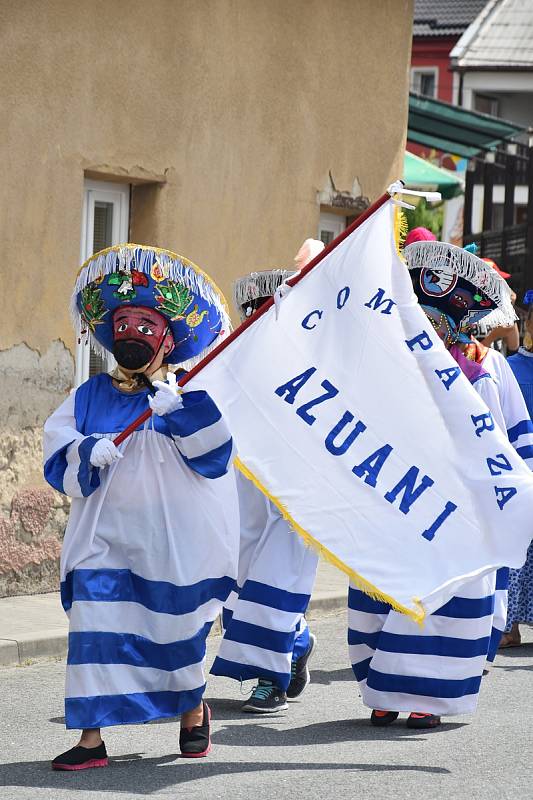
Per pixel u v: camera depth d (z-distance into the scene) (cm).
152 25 1315
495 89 4103
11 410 1204
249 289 956
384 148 1625
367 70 1591
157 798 659
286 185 1487
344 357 758
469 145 2416
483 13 4234
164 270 721
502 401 970
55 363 1241
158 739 791
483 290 865
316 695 935
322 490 746
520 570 1127
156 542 703
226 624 892
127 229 1348
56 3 1223
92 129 1265
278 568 880
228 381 752
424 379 759
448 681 819
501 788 695
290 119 1487
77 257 1259
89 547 702
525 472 759
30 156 1212
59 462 711
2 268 1191
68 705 691
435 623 817
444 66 4347
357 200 1590
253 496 895
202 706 751
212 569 720
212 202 1394
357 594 835
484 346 1037
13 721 830
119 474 707
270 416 750
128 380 734
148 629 704
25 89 1204
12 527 1204
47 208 1229
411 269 880
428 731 826
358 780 704
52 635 1029
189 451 696
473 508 755
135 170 1309
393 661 815
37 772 707
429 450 755
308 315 759
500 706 900
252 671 876
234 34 1407
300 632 911
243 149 1428
